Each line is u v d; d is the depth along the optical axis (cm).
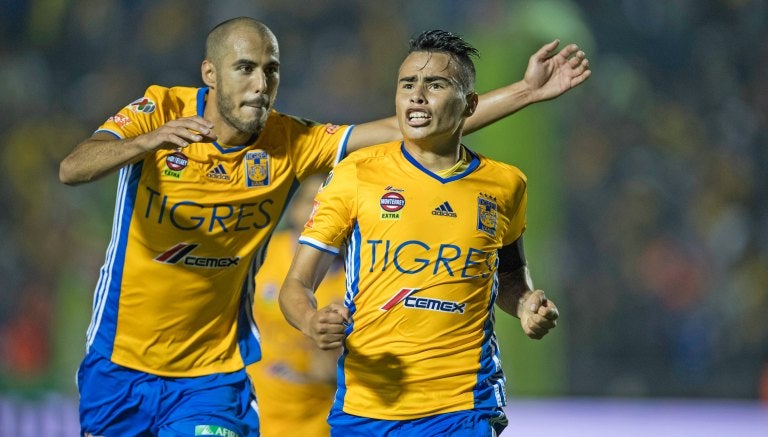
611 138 6322
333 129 1920
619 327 5703
